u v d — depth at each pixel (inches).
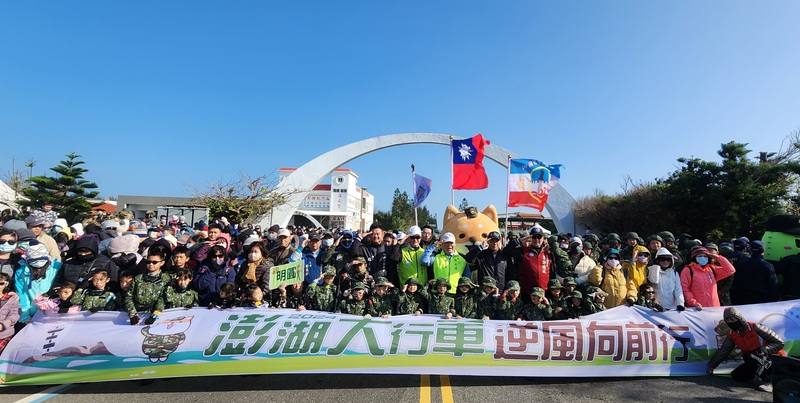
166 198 1643.7
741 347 205.6
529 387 201.6
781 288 269.0
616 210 1018.1
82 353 197.9
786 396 167.9
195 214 813.9
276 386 200.8
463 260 271.6
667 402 186.1
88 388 199.2
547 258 263.6
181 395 190.4
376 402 183.8
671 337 215.9
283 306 251.6
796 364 164.9
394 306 245.6
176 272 227.3
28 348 199.3
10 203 1114.7
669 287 253.0
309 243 287.0
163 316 210.2
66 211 1116.5
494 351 203.8
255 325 207.0
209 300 237.0
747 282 261.9
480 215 420.8
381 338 204.2
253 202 989.2
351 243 297.7
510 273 270.2
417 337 205.5
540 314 237.3
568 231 1111.0
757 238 799.1
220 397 188.1
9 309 204.7
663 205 915.4
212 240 282.4
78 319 209.2
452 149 539.5
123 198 1646.2
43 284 236.2
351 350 201.0
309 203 2832.2
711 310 227.5
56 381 195.8
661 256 258.2
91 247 251.0
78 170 1161.4
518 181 531.8
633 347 211.0
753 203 795.4
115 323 207.5
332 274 257.9
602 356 208.4
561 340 207.9
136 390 196.2
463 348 203.2
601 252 388.2
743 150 828.6
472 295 245.3
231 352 199.0
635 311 225.3
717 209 826.8
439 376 215.2
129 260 248.2
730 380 212.4
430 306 243.0
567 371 204.7
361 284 243.3
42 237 283.1
